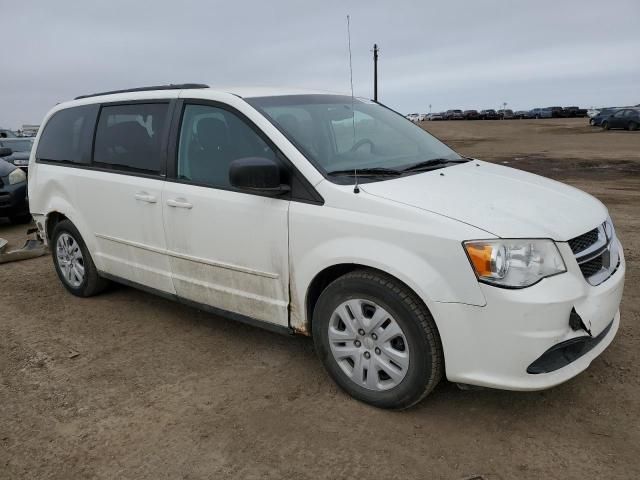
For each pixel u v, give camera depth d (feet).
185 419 10.32
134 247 14.08
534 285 8.79
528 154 66.59
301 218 10.48
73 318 15.35
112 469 9.05
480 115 250.98
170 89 13.52
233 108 11.88
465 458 8.94
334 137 12.08
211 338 13.74
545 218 9.52
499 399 10.52
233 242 11.66
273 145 11.08
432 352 9.41
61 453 9.50
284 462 9.04
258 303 11.65
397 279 9.59
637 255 19.11
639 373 11.14
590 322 9.14
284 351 12.87
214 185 12.03
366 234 9.72
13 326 14.96
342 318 10.39
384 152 12.42
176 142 12.88
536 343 8.73
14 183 28.17
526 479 8.42
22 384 11.82
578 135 102.06
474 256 8.82
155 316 15.28
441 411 10.22
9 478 8.94
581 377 11.10
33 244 22.84
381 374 10.23
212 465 9.05
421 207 9.46
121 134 14.38
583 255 9.45
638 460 8.71
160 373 12.08
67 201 15.98
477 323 8.93
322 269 10.31
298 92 13.33
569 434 9.41
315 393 11.00
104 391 11.43
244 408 10.59
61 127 16.61
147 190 13.26
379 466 8.83
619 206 29.45
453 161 13.14
